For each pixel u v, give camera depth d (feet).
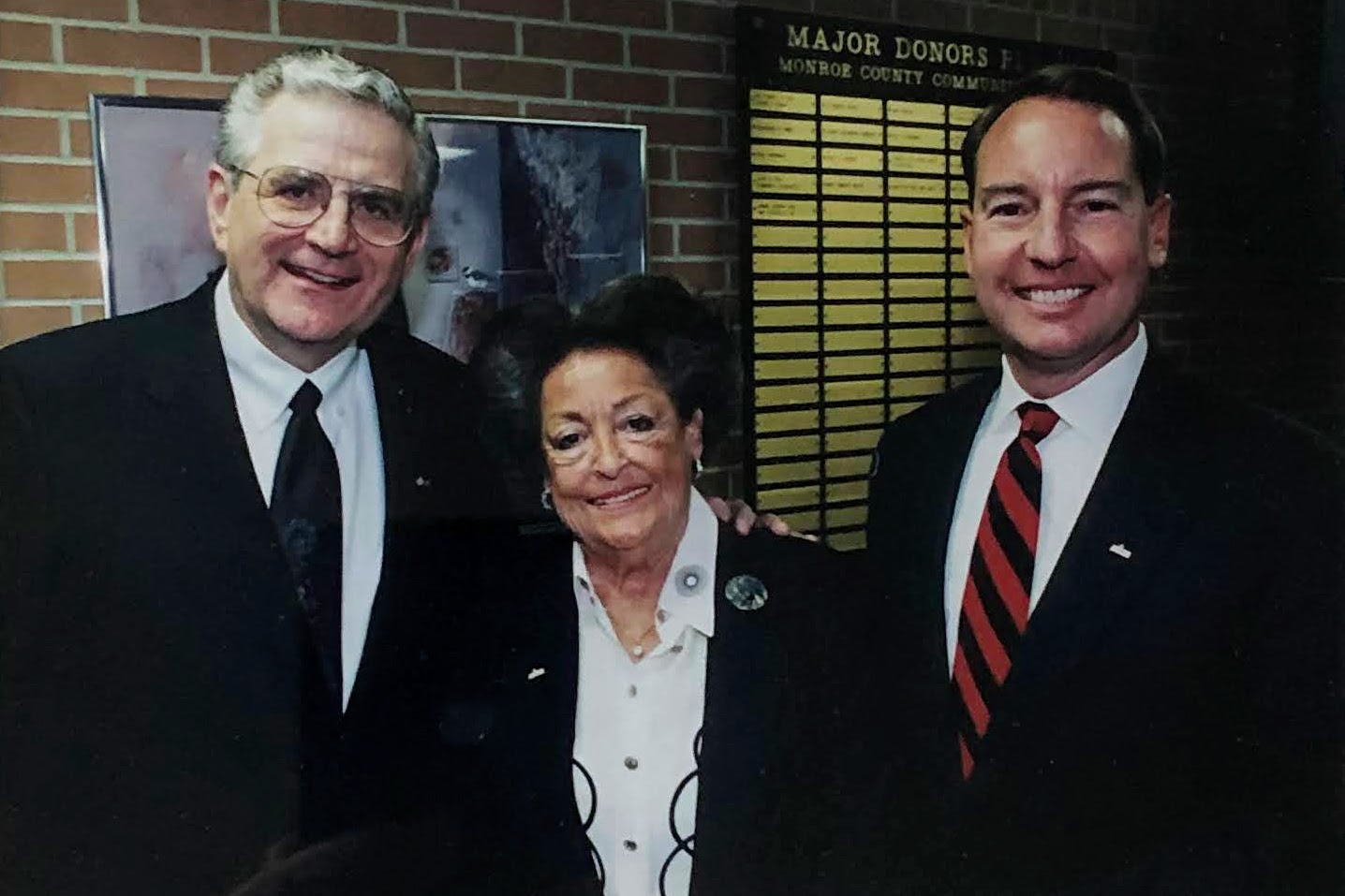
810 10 3.75
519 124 3.33
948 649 3.14
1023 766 2.87
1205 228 4.12
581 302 2.90
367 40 3.16
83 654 2.81
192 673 2.85
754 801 2.87
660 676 2.94
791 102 3.75
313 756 2.92
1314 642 2.66
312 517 2.91
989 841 2.91
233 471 2.85
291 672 2.90
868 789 2.97
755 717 2.91
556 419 2.80
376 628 2.95
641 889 2.89
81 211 2.91
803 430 3.84
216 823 2.88
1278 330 4.16
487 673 3.01
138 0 2.93
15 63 2.82
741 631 2.96
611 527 2.80
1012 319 2.99
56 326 2.91
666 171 3.59
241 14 3.02
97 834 2.84
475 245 3.28
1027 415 3.11
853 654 3.07
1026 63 4.09
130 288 2.97
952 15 3.96
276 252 2.74
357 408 2.97
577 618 3.01
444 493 2.97
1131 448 2.89
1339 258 4.20
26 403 2.79
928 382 4.06
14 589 2.78
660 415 2.79
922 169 3.99
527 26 3.35
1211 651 2.70
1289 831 2.76
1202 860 2.76
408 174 2.82
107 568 2.80
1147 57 4.17
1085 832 2.83
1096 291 2.89
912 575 3.24
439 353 3.02
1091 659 2.79
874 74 3.85
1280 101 4.17
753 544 3.13
